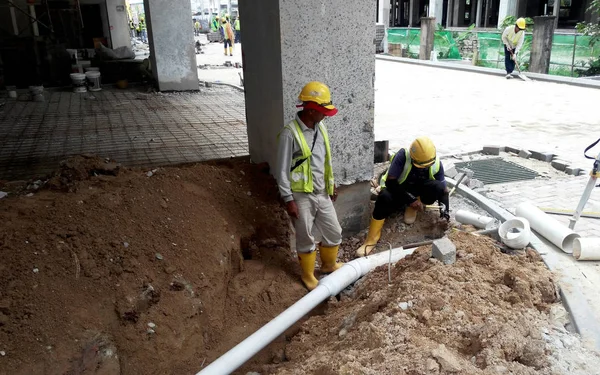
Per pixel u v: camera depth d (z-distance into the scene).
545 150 7.54
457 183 5.77
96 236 3.47
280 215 4.66
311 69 4.30
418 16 36.09
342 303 3.95
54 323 2.88
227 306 3.86
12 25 16.42
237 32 32.81
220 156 6.58
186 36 12.45
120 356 3.01
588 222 4.83
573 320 3.16
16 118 9.30
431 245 4.15
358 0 4.32
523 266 3.80
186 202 4.15
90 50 18.78
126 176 4.41
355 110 4.69
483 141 8.25
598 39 15.64
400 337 2.82
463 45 21.86
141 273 3.37
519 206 4.77
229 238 4.13
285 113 4.33
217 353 3.45
